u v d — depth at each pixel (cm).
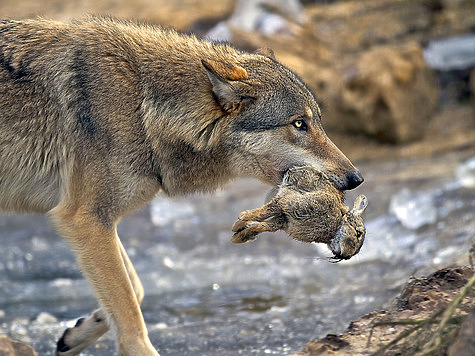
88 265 878
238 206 1845
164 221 1769
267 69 941
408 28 2669
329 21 2803
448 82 2464
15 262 1525
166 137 912
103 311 883
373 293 1205
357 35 2656
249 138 925
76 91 893
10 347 755
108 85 893
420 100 2255
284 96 926
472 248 995
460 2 2714
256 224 801
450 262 1146
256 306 1234
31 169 917
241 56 968
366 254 1442
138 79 910
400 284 1190
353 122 2252
